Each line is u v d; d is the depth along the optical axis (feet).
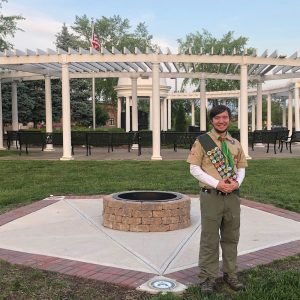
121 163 45.83
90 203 27.43
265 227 21.62
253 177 36.40
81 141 57.21
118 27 170.40
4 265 16.17
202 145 13.56
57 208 26.02
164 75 65.72
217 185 13.15
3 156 55.83
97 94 161.68
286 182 34.14
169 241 19.13
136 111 66.33
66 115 50.11
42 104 100.32
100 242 19.01
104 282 14.39
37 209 25.80
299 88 84.28
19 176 38.11
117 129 91.30
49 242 19.07
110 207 21.40
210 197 13.44
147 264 16.08
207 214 13.48
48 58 49.88
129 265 15.98
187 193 30.76
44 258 16.84
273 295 12.91
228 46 139.95
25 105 95.40
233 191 13.52
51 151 63.62
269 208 25.98
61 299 13.19
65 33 122.62
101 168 42.22
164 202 20.99
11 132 67.31
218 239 13.66
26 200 28.81
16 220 23.20
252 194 29.84
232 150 13.65
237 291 13.60
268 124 92.89
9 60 50.24
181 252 17.54
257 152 60.85
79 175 38.24
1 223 22.61
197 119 144.56
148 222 20.77
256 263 16.19
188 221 21.84
